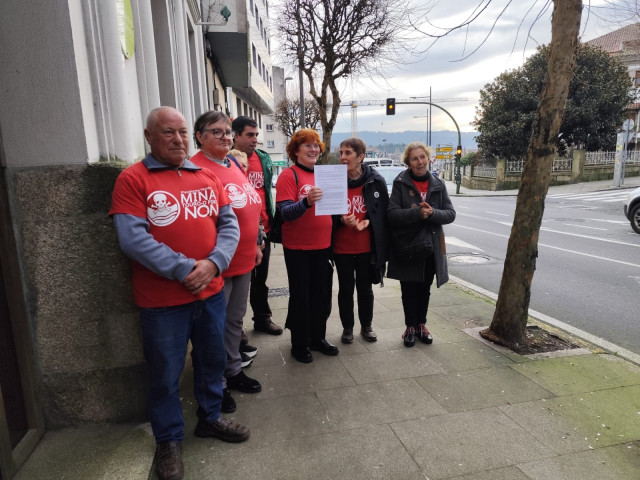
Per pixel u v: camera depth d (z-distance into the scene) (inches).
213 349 97.4
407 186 149.8
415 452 97.5
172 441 92.7
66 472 88.2
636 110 1470.2
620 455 96.0
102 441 98.0
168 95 207.3
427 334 157.8
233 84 635.5
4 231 89.1
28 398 94.7
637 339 174.6
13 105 90.3
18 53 88.9
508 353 148.9
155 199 82.9
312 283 142.4
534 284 255.1
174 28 230.4
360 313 159.6
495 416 111.1
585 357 145.9
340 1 413.4
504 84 1176.2
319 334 148.2
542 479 89.0
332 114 456.8
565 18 132.2
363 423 108.6
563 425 107.1
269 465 93.8
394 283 251.4
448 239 420.5
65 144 92.8
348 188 147.5
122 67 108.0
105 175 94.9
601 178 1104.8
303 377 133.0
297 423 109.0
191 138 251.0
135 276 89.1
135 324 101.3
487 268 301.9
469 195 1070.4
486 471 91.5
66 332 98.7
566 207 655.8
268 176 162.6
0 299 87.3
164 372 89.2
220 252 89.7
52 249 95.3
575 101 1117.7
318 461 94.9
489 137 1198.3
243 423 109.3
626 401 117.8
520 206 148.3
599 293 237.0
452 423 108.3
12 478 84.4
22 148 91.6
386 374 134.3
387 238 152.6
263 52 1115.3
